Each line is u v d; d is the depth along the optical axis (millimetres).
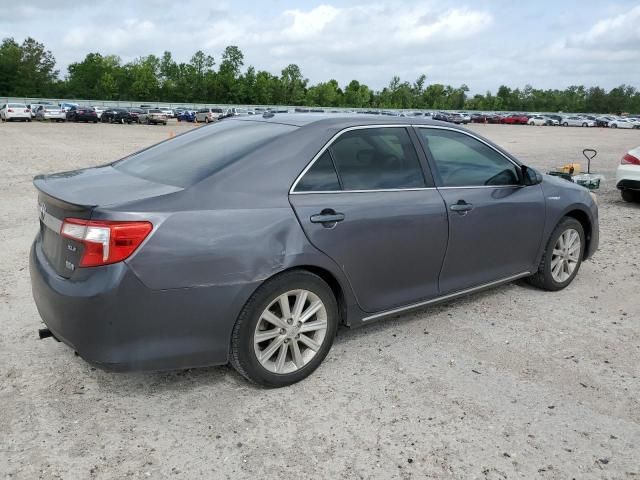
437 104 145500
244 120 4176
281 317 3396
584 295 5215
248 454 2861
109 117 50250
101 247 2854
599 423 3186
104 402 3295
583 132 50375
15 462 2758
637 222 8594
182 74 123875
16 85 111312
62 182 3434
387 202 3750
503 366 3814
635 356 4004
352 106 134625
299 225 3332
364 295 3754
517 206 4590
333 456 2857
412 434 3047
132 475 2688
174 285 2969
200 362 3164
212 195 3135
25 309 4582
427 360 3873
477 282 4484
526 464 2826
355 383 3557
